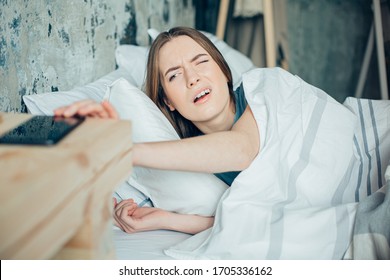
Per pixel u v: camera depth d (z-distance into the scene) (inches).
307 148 49.9
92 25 65.5
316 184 48.3
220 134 43.2
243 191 44.4
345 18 112.7
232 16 104.7
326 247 41.6
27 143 27.0
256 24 104.3
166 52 54.1
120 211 47.6
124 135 31.3
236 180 44.6
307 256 41.1
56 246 23.4
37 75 54.2
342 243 42.2
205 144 40.9
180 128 58.1
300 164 48.3
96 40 66.8
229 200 43.8
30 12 52.2
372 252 40.9
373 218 41.4
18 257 20.1
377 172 54.9
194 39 55.0
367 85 110.2
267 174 45.5
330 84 116.6
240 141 43.9
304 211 43.3
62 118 33.4
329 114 52.8
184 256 41.5
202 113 52.7
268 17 93.7
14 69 49.8
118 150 30.3
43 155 25.2
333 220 42.7
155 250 43.4
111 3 70.2
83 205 26.1
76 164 25.0
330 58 115.4
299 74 117.6
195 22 106.4
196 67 53.1
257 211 43.1
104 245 29.5
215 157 41.0
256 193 44.9
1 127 31.2
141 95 49.4
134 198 51.0
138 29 80.0
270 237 41.4
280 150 47.6
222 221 42.6
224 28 97.3
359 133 57.3
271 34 94.2
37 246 21.5
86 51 64.4
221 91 53.5
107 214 29.7
